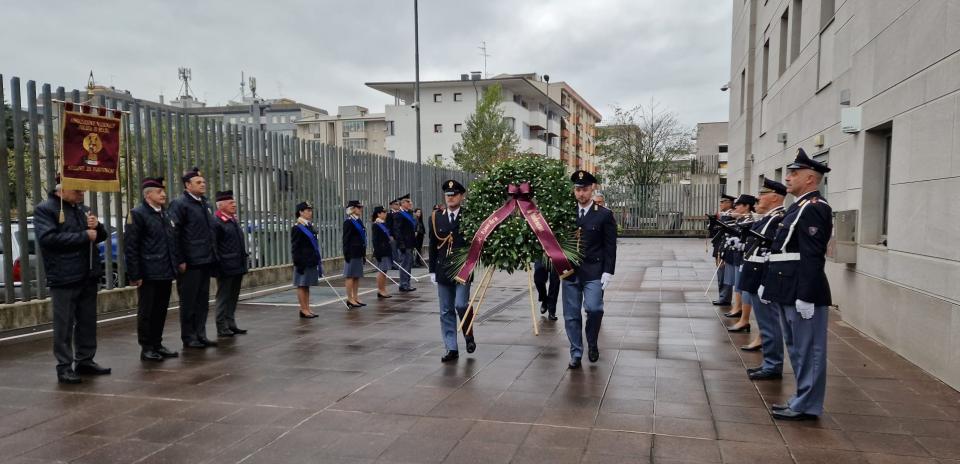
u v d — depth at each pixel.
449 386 5.65
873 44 7.73
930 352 6.00
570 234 6.45
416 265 17.53
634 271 15.66
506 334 8.07
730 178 22.48
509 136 37.84
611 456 4.04
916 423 4.64
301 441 4.34
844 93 8.81
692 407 5.02
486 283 6.83
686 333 8.03
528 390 5.51
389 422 4.71
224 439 4.38
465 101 52.81
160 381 5.86
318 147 14.38
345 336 8.05
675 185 31.61
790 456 4.02
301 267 9.40
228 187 11.27
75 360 6.06
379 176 17.41
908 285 6.53
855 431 4.48
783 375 6.02
